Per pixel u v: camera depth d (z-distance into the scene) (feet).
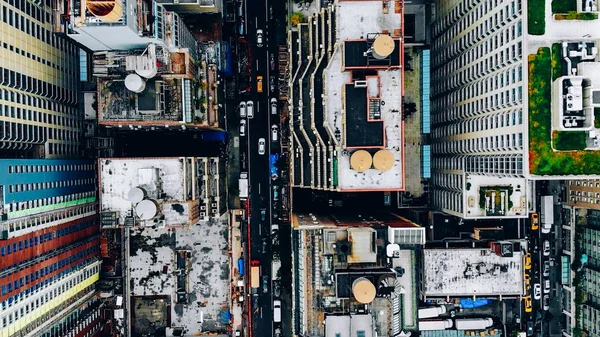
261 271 431.02
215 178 375.25
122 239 404.16
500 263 389.39
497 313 424.46
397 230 321.73
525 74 264.93
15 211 280.92
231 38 423.23
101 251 398.62
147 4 293.02
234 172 428.15
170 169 323.16
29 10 305.12
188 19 394.11
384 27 297.33
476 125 332.60
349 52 291.38
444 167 398.01
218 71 385.09
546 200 422.41
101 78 318.04
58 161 333.42
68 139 361.71
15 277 286.25
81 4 263.49
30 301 303.07
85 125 385.70
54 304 331.16
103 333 406.21
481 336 418.72
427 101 394.32
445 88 395.75
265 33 425.28
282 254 428.15
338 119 301.63
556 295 439.22
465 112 352.90
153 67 301.43
